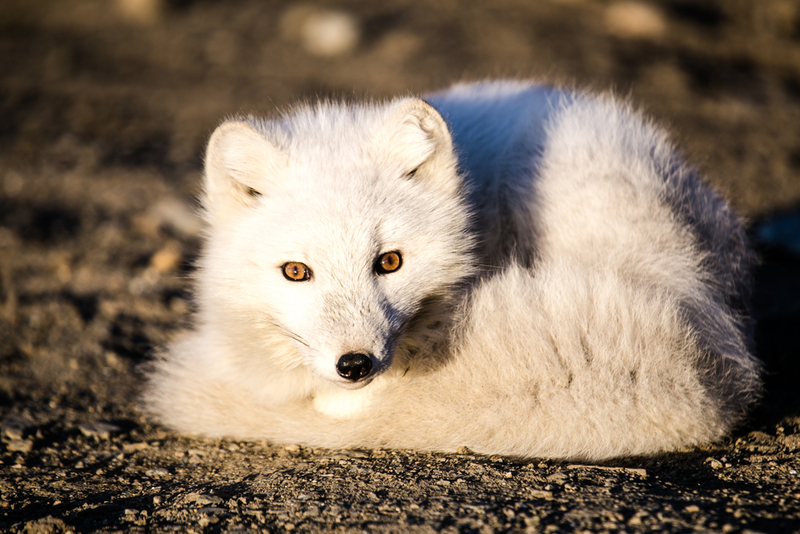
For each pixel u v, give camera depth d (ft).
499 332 19.12
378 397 20.08
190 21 88.07
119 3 92.73
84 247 40.09
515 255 23.47
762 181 44.62
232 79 70.85
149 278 36.70
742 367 20.58
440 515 15.07
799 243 35.19
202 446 21.75
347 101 31.86
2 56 80.23
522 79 33.45
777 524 13.79
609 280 19.48
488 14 79.25
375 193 19.75
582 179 22.76
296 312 19.26
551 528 14.15
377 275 19.56
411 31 75.92
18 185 48.75
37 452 21.62
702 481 16.69
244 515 15.89
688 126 53.62
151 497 17.72
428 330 21.03
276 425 21.17
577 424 17.99
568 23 75.92
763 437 19.26
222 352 22.04
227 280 20.54
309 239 18.98
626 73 63.62
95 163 52.90
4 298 33.78
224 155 20.67
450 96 27.14
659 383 18.04
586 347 18.43
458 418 18.72
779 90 61.67
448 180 21.03
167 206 44.29
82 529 15.96
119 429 23.15
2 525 16.53
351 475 17.69
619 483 16.42
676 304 19.90
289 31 82.12
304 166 20.29
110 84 71.61
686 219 22.66
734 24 76.33
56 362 28.50
